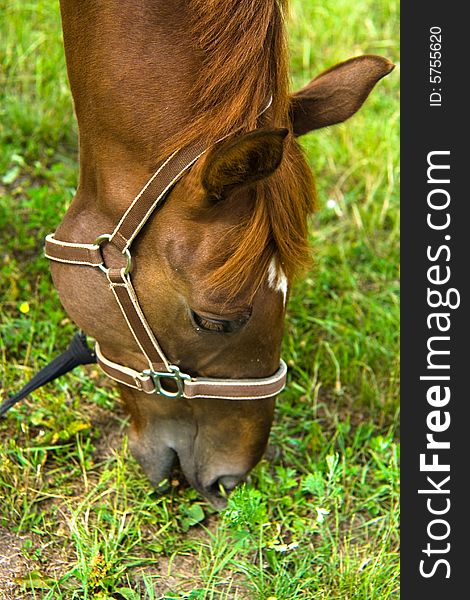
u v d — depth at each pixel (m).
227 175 1.82
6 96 4.08
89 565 2.39
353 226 3.88
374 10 5.21
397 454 2.83
